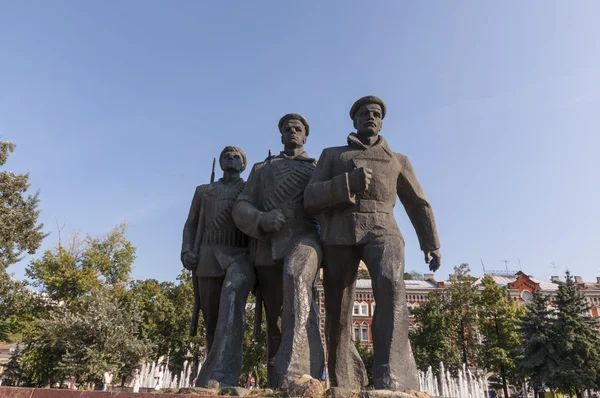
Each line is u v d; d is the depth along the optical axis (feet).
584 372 76.33
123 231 88.28
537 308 84.94
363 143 14.80
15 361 85.61
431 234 14.85
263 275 16.33
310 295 13.39
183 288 91.91
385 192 14.14
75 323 63.93
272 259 14.84
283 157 16.35
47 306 77.71
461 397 77.46
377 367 12.14
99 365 61.41
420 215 15.03
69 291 81.05
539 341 80.07
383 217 13.88
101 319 64.90
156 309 86.89
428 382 78.18
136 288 88.38
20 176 72.02
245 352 77.20
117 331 65.57
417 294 130.82
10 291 68.85
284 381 11.85
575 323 79.41
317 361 12.67
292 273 13.42
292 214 15.11
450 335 89.97
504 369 89.10
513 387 108.27
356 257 14.19
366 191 14.03
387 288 12.73
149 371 82.89
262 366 76.95
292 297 13.16
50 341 66.33
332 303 14.30
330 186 13.58
